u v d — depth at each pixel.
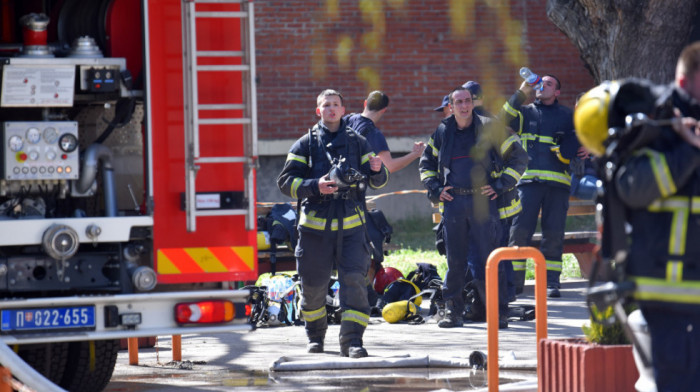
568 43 65.62
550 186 37.97
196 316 20.27
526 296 41.12
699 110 14.27
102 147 20.77
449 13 64.19
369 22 63.44
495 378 19.91
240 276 20.72
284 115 62.94
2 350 18.42
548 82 37.69
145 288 20.12
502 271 32.66
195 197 20.34
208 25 20.34
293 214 37.47
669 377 14.44
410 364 25.95
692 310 14.11
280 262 38.81
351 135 27.25
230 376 25.28
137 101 21.72
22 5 22.69
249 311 21.17
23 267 19.98
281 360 26.59
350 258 26.95
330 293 35.78
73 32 22.17
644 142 13.95
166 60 20.23
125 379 25.05
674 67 44.72
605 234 14.63
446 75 64.50
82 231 19.80
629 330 15.28
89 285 20.55
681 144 13.90
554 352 19.05
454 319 33.41
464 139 32.59
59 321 19.38
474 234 32.47
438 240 34.91
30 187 20.66
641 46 44.50
